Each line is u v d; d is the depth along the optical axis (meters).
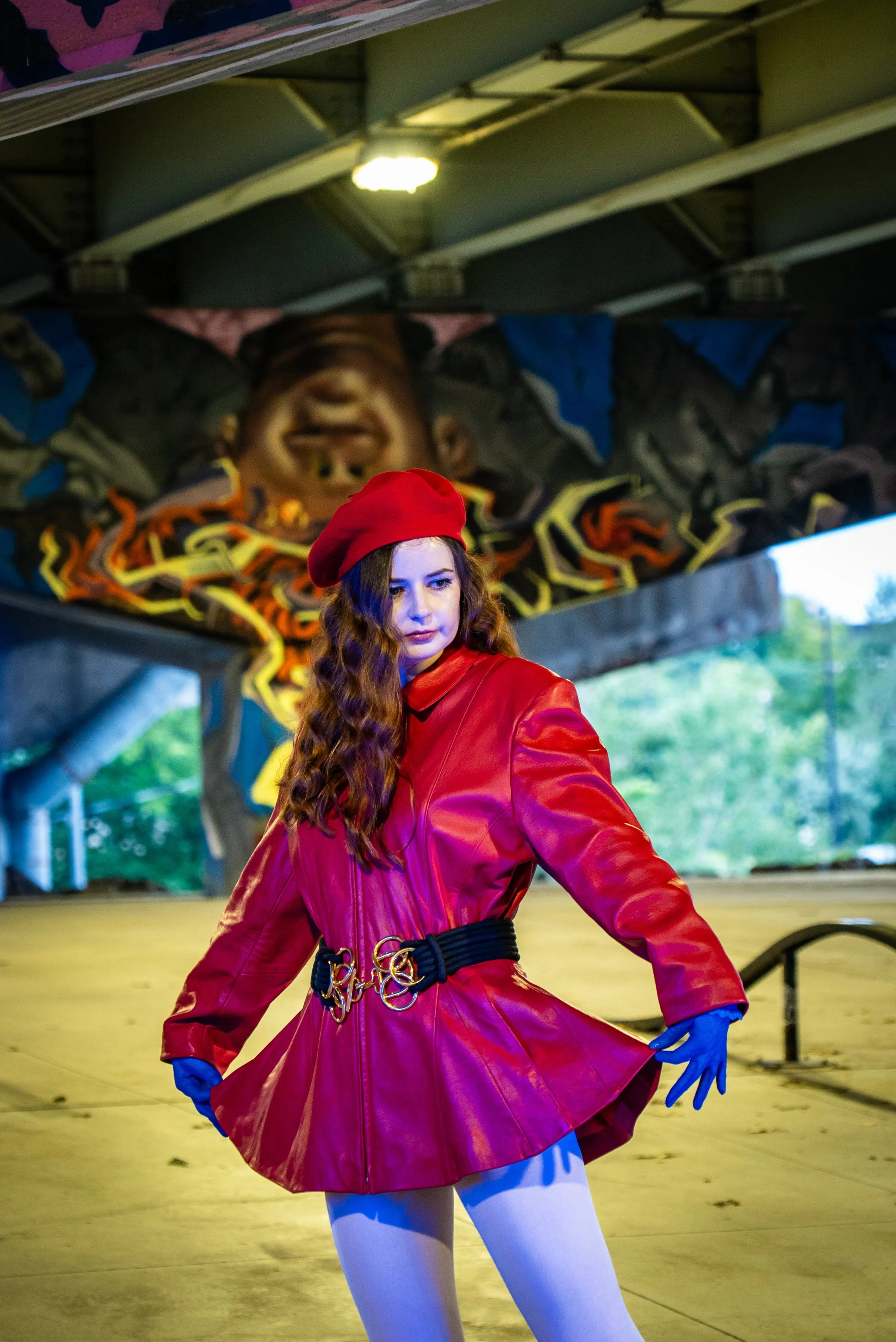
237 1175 4.93
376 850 2.22
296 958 2.53
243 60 3.53
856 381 16.48
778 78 13.70
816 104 13.36
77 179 15.62
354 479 15.50
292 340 15.45
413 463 15.62
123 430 15.15
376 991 2.23
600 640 17.84
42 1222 4.40
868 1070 6.44
